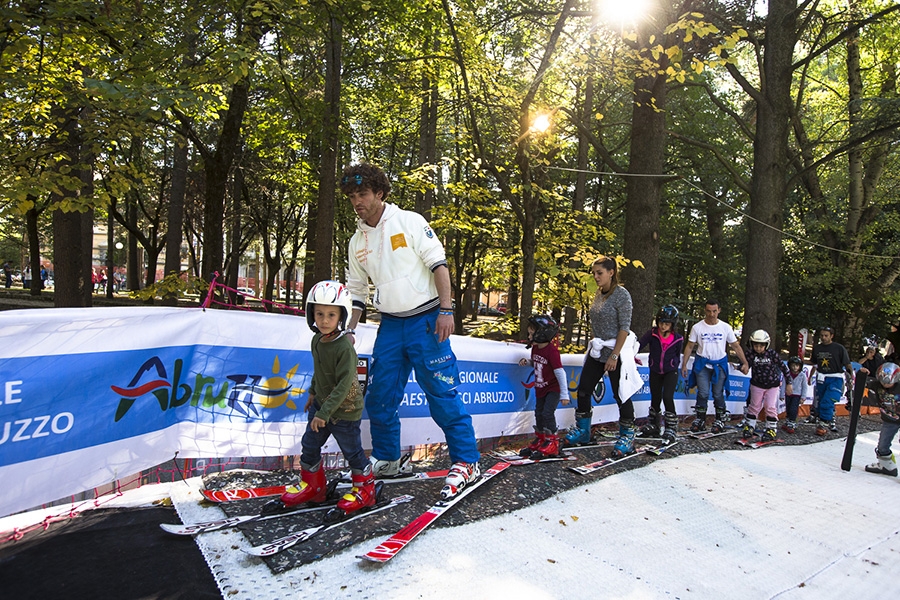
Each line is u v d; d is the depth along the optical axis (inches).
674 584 110.7
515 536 123.3
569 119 301.4
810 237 721.6
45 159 209.9
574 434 213.2
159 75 204.1
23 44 184.7
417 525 118.4
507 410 215.2
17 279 1855.3
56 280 361.4
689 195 804.6
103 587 88.6
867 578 126.2
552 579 106.3
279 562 100.0
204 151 304.2
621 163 772.0
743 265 826.2
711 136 708.7
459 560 109.3
